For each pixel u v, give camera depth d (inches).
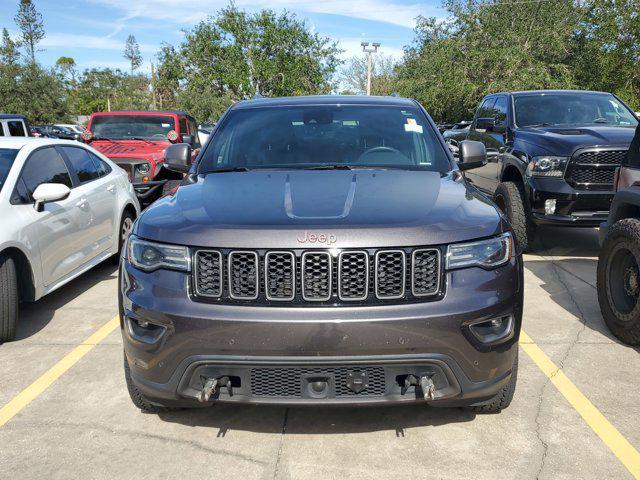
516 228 250.8
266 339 100.3
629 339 159.8
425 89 1332.4
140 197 339.6
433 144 156.9
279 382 103.3
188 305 103.8
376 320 99.8
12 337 172.4
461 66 1261.1
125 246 116.9
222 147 157.8
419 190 125.0
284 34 1652.3
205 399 102.2
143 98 2913.4
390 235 103.3
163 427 124.3
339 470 108.6
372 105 173.8
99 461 112.7
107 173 251.8
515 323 109.7
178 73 1729.8
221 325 101.2
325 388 102.8
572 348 161.5
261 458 112.7
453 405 110.1
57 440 120.0
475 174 321.7
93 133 421.4
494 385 108.8
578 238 296.7
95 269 256.7
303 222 106.3
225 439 119.3
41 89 1697.8
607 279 166.6
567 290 212.7
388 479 105.7
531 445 115.5
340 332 99.7
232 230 105.0
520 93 305.0
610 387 139.0
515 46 1233.4
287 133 160.2
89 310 202.2
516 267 111.1
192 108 1700.3
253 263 103.7
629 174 165.9
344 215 108.9
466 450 114.2
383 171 141.6
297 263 103.0
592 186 230.7
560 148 234.5
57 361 159.5
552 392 136.8
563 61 1352.1
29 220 180.2
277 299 103.0
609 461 110.0
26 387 144.2
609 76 1272.1
